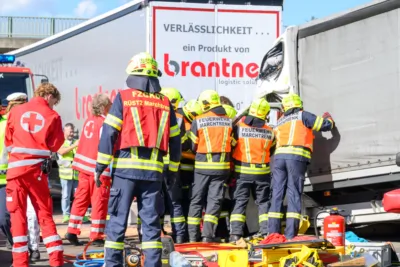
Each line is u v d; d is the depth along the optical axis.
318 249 7.72
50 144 8.11
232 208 10.49
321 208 11.27
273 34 15.14
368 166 10.27
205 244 8.95
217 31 15.04
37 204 8.06
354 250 8.23
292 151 10.03
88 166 10.59
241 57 15.09
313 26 11.11
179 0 14.93
